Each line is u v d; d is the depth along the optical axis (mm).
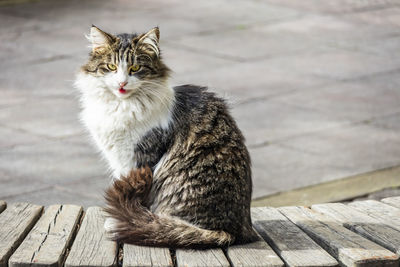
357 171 9562
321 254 4984
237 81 13484
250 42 16328
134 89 5438
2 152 10164
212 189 5184
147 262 4773
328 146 10492
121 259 5160
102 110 5555
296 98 12680
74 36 16531
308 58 15172
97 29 5547
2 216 5840
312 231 5570
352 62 14930
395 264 4762
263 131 11078
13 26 17438
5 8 19406
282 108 12148
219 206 5199
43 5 19891
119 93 5395
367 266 4730
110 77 5418
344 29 17609
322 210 6395
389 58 15234
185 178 5246
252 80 13586
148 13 18984
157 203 5383
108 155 5734
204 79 13492
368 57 15297
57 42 16031
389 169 9641
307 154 10180
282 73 14117
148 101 5496
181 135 5418
